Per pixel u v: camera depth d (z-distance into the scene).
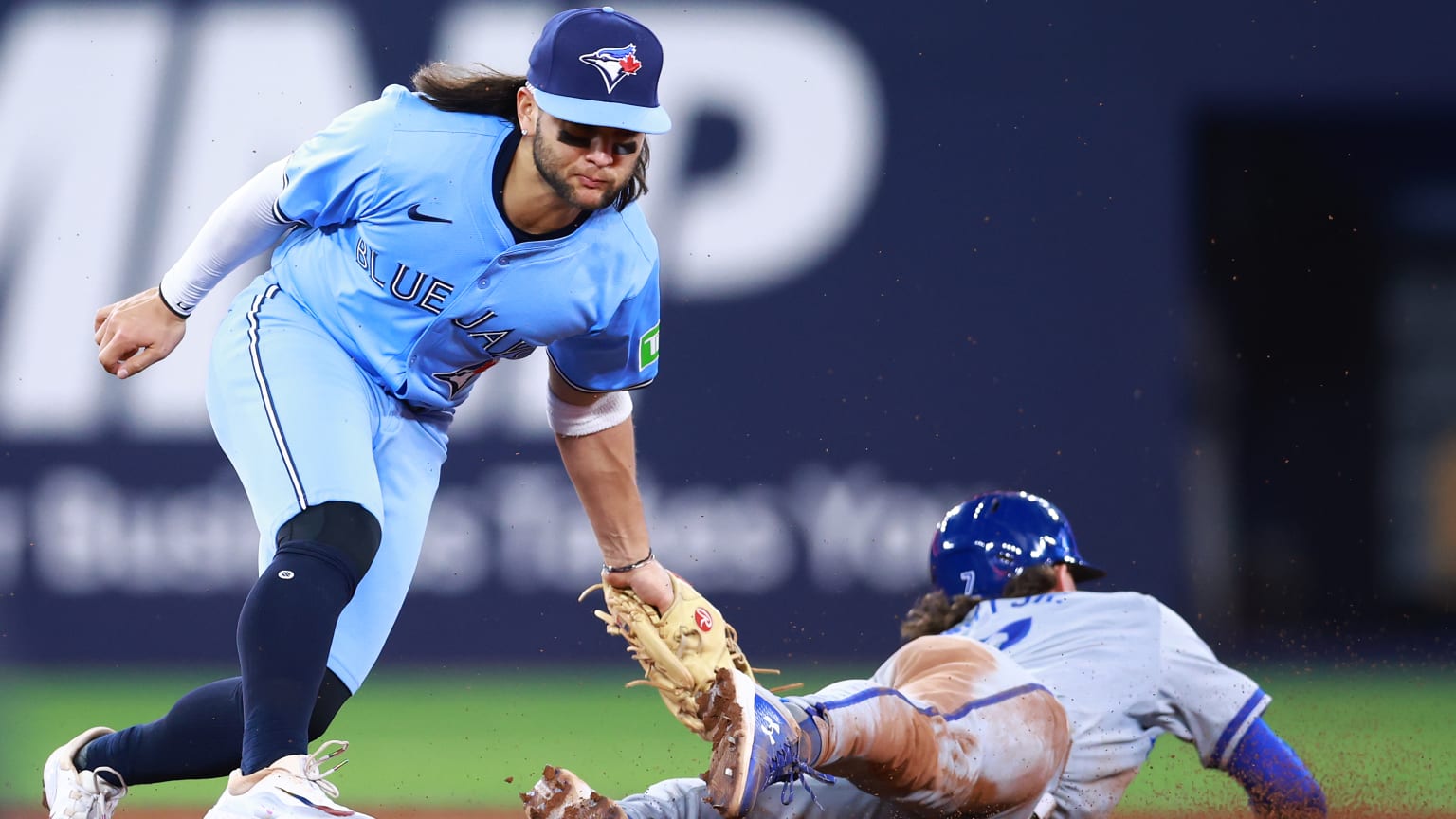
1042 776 11.95
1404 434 42.84
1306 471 42.91
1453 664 38.06
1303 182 42.91
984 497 14.70
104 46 38.09
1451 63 39.62
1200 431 41.88
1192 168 38.88
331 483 11.23
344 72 38.03
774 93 38.22
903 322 37.62
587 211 11.46
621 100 10.61
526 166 11.17
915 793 11.40
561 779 10.42
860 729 10.71
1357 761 19.80
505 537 35.75
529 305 11.69
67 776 12.33
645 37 10.77
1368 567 42.38
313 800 10.05
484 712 29.88
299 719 10.32
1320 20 39.62
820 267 37.72
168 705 30.20
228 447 11.96
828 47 38.50
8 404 36.12
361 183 11.46
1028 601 13.89
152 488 35.94
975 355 37.66
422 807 20.20
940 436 37.34
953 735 11.45
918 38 38.72
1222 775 19.31
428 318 11.81
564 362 12.59
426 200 11.33
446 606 35.59
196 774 12.34
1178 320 38.12
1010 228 38.22
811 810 12.43
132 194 37.41
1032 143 38.53
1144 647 13.56
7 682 33.03
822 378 37.28
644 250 11.96
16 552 35.72
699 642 13.04
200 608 35.69
